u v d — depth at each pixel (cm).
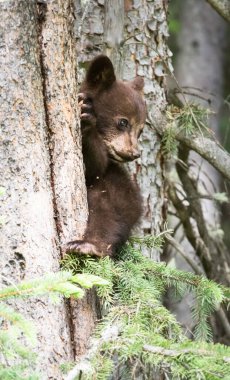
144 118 1206
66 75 863
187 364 692
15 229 805
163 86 1341
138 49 1317
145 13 1321
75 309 843
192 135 1306
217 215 1720
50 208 837
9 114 812
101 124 1177
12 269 798
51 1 850
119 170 1129
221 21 2586
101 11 1295
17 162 813
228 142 2302
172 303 1348
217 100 2447
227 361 693
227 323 1397
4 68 813
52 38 852
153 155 1309
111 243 980
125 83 1229
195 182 1498
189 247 1744
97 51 1291
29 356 675
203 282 928
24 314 788
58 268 838
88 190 1066
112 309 820
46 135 847
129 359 757
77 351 838
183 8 2558
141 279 888
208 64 2512
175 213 1481
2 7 813
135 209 1059
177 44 2533
